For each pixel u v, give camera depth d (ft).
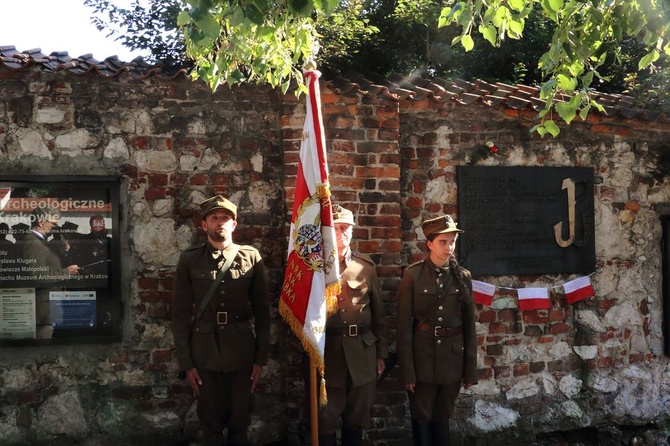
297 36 16.38
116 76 18.54
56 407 18.34
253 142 19.30
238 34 16.33
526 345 20.86
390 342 19.47
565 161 21.22
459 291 17.97
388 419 19.53
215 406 17.28
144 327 18.79
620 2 15.52
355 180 19.24
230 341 17.20
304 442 18.85
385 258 19.42
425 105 20.03
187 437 18.84
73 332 18.51
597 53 16.01
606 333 21.50
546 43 33.22
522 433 20.59
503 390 20.62
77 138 18.53
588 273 21.31
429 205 20.21
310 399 16.92
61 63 18.84
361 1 28.43
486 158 20.58
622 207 21.76
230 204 17.38
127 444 18.58
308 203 16.69
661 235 22.09
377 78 21.98
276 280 19.30
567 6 15.61
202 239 19.02
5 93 18.26
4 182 18.16
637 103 22.74
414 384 17.94
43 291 18.39
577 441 21.02
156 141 18.86
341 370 17.35
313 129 16.74
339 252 17.48
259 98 19.33
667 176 22.12
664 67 23.53
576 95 16.07
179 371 18.40
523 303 20.68
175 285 17.40
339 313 17.42
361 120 19.27
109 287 18.62
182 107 19.01
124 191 18.78
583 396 21.21
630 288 21.77
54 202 18.40
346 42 28.48
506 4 15.64
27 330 18.29
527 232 20.79
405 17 30.91
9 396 18.19
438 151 20.27
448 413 18.22
